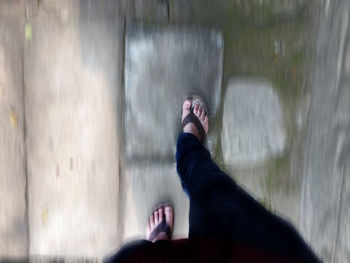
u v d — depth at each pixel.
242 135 1.83
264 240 1.22
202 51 1.76
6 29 1.73
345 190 1.45
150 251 1.22
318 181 1.66
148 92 1.79
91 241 1.88
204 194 1.43
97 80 1.77
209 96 1.80
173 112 1.80
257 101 1.80
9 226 1.86
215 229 1.27
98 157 1.82
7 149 1.81
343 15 1.47
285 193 1.86
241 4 1.72
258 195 1.86
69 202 1.85
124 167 1.84
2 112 1.78
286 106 1.79
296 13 1.72
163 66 1.77
